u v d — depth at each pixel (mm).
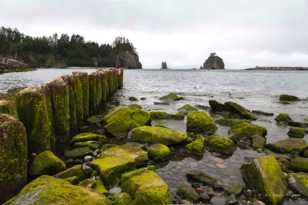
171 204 5871
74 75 12055
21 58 144625
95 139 10289
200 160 8836
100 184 6594
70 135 10906
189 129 12242
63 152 9195
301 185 6754
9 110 6680
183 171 7945
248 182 7109
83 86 13602
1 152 5480
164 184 6020
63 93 9758
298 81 58500
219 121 14328
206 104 21859
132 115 12125
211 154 9391
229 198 6324
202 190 6676
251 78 72688
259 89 38000
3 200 5590
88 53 180750
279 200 6168
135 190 5910
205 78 71375
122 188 6344
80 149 9039
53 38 187000
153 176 6449
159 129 10469
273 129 13641
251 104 22859
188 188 6641
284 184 6785
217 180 7215
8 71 66000
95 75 16391
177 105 21094
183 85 44656
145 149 9133
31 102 7672
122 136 11062
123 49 196125
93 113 15648
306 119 16125
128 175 6594
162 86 41594
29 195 4910
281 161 8578
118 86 31891
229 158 9070
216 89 37500
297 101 24875
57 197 4828
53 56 160125
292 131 12555
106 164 7242
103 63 180375
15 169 5816
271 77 79875
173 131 10469
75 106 11555
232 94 30641
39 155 7402
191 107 18203
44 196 4789
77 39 193000
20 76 50875
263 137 10977
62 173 7016
